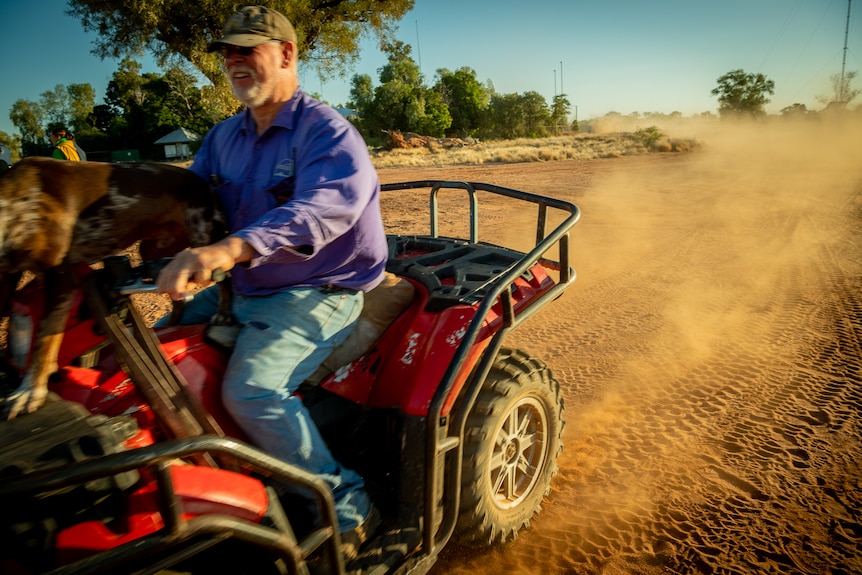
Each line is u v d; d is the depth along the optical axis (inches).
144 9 837.8
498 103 3090.6
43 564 60.4
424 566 94.3
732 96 3031.5
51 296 77.7
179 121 2778.1
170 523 59.7
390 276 113.6
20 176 76.7
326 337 94.9
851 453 145.3
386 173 950.4
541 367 123.0
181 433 76.3
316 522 92.7
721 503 129.4
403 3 1023.6
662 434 157.5
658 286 288.7
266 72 90.7
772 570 110.7
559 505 131.6
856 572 109.8
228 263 70.6
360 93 3056.1
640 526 123.8
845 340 214.1
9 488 50.2
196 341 89.3
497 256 133.6
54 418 67.9
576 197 612.7
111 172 85.7
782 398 173.3
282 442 88.4
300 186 86.2
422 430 98.3
